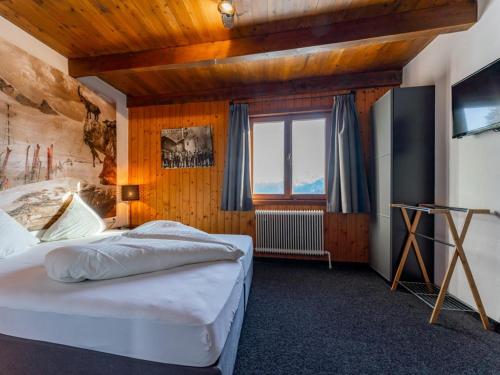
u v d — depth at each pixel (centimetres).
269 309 185
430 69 228
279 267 285
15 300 98
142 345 87
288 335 152
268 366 125
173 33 213
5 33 189
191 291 103
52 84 230
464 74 187
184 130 339
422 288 217
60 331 94
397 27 188
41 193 217
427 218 224
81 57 249
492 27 162
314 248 291
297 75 293
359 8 183
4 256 158
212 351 83
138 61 240
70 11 186
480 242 169
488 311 163
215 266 135
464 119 176
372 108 271
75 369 92
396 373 122
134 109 350
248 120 313
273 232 301
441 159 212
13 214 193
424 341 146
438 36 216
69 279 107
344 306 190
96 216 265
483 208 167
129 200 327
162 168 346
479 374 122
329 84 295
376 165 261
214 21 198
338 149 281
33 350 95
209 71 281
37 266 137
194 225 337
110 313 89
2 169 186
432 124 221
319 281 241
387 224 237
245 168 310
